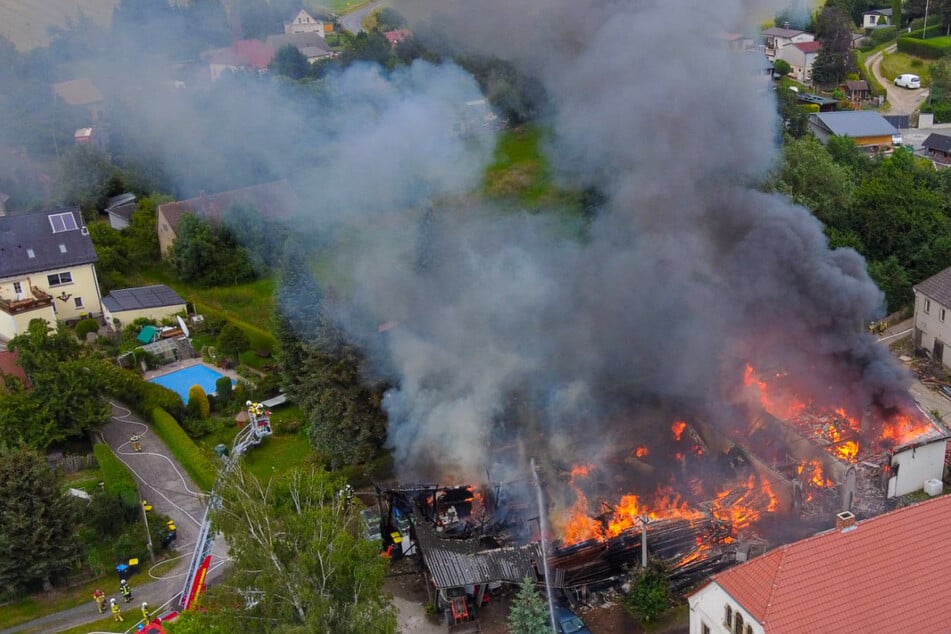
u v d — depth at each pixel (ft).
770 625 63.72
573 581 87.97
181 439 116.26
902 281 149.28
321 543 73.10
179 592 91.35
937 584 66.59
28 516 91.15
